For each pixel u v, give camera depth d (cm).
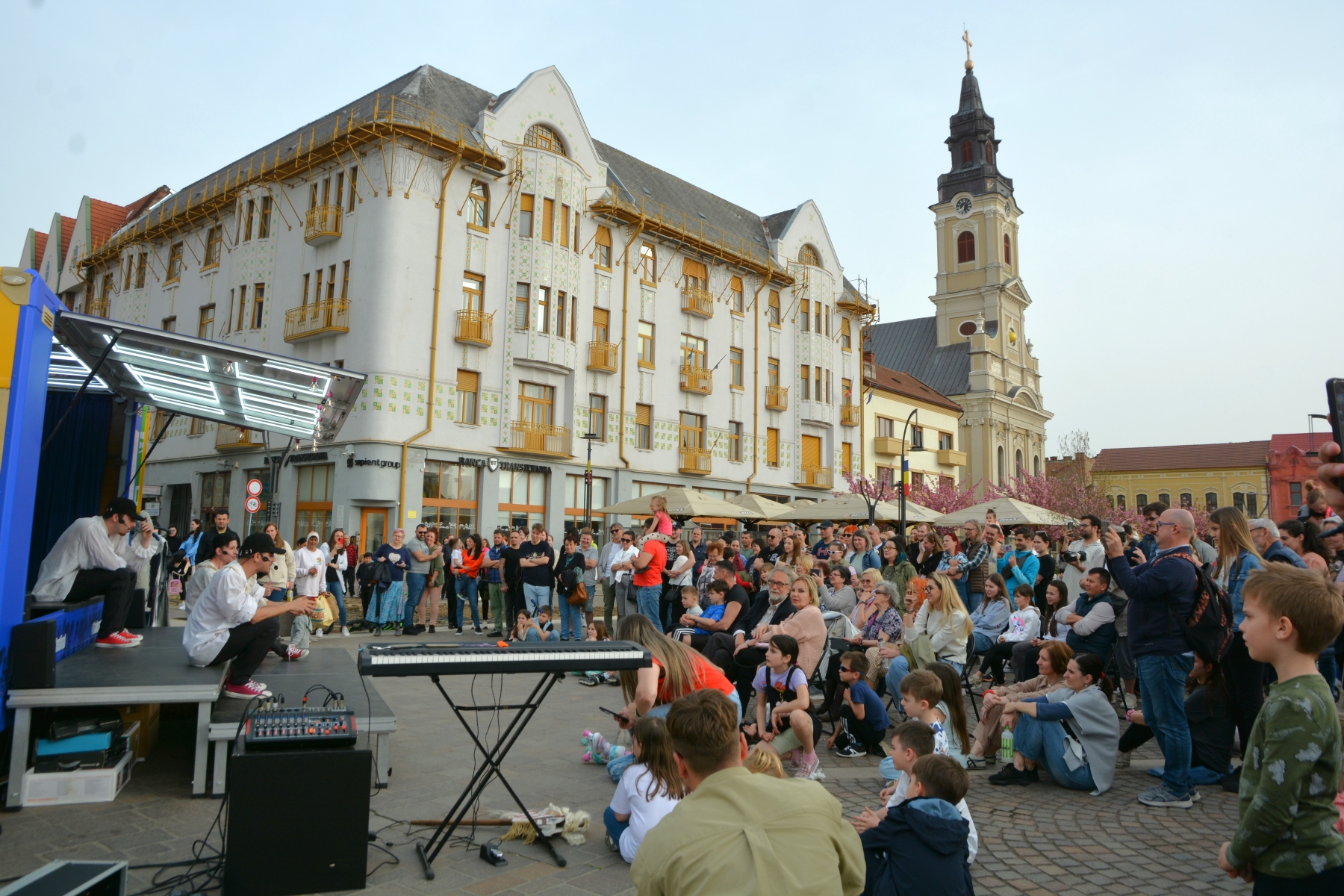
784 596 884
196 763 567
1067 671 667
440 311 2792
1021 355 7050
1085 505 5697
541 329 3023
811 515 2420
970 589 1170
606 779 643
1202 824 559
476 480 2888
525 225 3027
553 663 448
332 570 1595
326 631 1644
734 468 3806
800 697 662
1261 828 263
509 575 1502
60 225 4716
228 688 639
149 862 454
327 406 995
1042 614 1153
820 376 4272
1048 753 650
